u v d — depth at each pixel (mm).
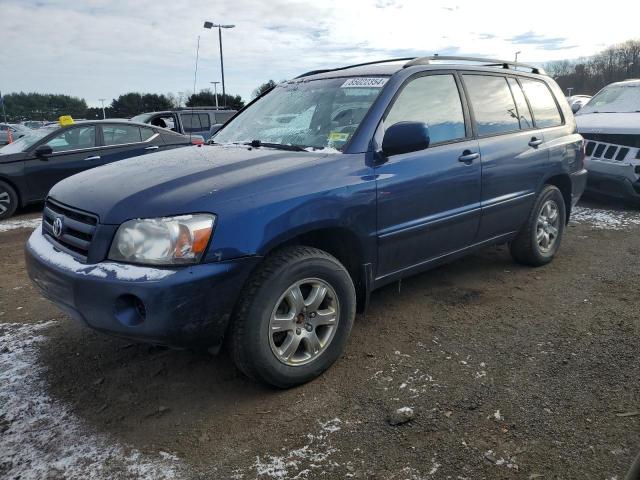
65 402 2869
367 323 3771
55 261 2777
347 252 3307
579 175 5188
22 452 2463
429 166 3568
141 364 3273
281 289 2766
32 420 2705
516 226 4574
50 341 3598
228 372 3164
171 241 2508
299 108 3877
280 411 2742
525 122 4621
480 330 3625
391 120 3479
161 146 9305
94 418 2723
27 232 7152
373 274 3379
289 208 2805
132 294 2479
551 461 2318
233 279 2615
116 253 2596
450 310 3980
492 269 4922
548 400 2770
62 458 2422
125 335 2568
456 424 2590
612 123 7430
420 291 4375
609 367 3086
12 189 8055
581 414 2643
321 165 3064
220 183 2777
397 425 2594
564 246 5699
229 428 2617
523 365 3137
